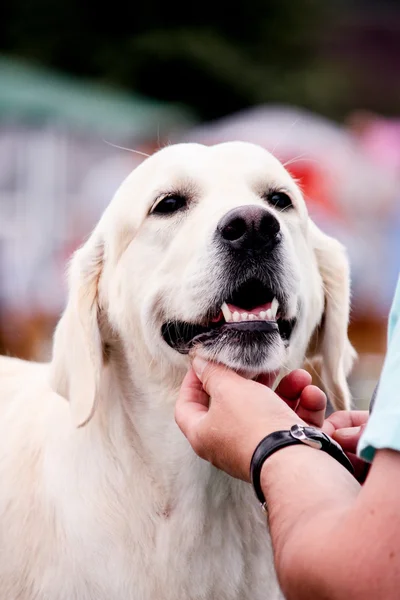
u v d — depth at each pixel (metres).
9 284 9.91
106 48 19.06
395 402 1.59
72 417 2.74
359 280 9.19
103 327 2.96
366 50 23.53
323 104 20.41
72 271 3.02
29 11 19.03
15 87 11.90
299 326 2.74
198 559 2.79
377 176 10.41
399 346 1.65
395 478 1.54
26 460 2.96
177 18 20.31
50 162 11.39
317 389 2.41
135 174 2.92
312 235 3.07
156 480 2.82
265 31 21.19
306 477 1.76
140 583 2.75
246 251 2.51
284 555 1.67
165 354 2.72
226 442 2.00
